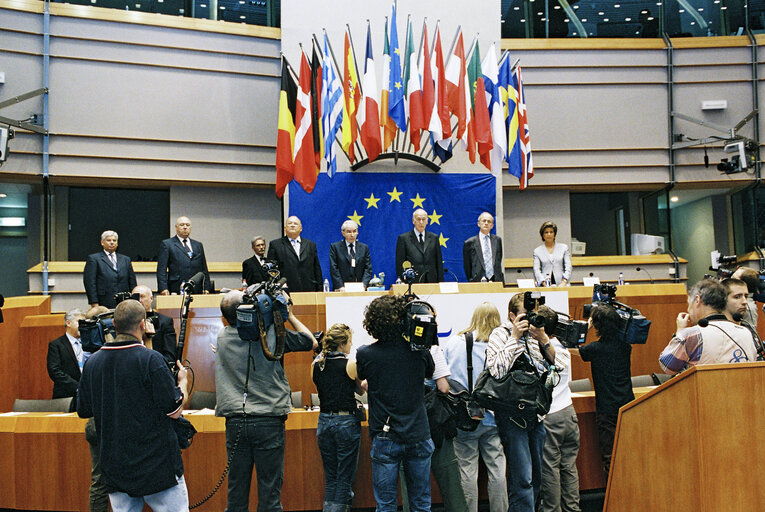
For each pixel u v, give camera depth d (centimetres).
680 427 346
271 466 427
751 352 386
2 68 963
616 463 410
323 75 934
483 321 494
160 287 783
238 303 443
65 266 1012
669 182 1178
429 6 1062
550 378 429
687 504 340
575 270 1157
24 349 739
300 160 910
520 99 1003
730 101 1182
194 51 1062
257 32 1095
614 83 1182
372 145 916
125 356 372
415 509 400
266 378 435
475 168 1067
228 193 1119
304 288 789
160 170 1044
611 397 540
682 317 420
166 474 369
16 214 1327
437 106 927
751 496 330
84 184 1045
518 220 1211
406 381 399
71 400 595
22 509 558
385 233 1030
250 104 1088
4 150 848
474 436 482
